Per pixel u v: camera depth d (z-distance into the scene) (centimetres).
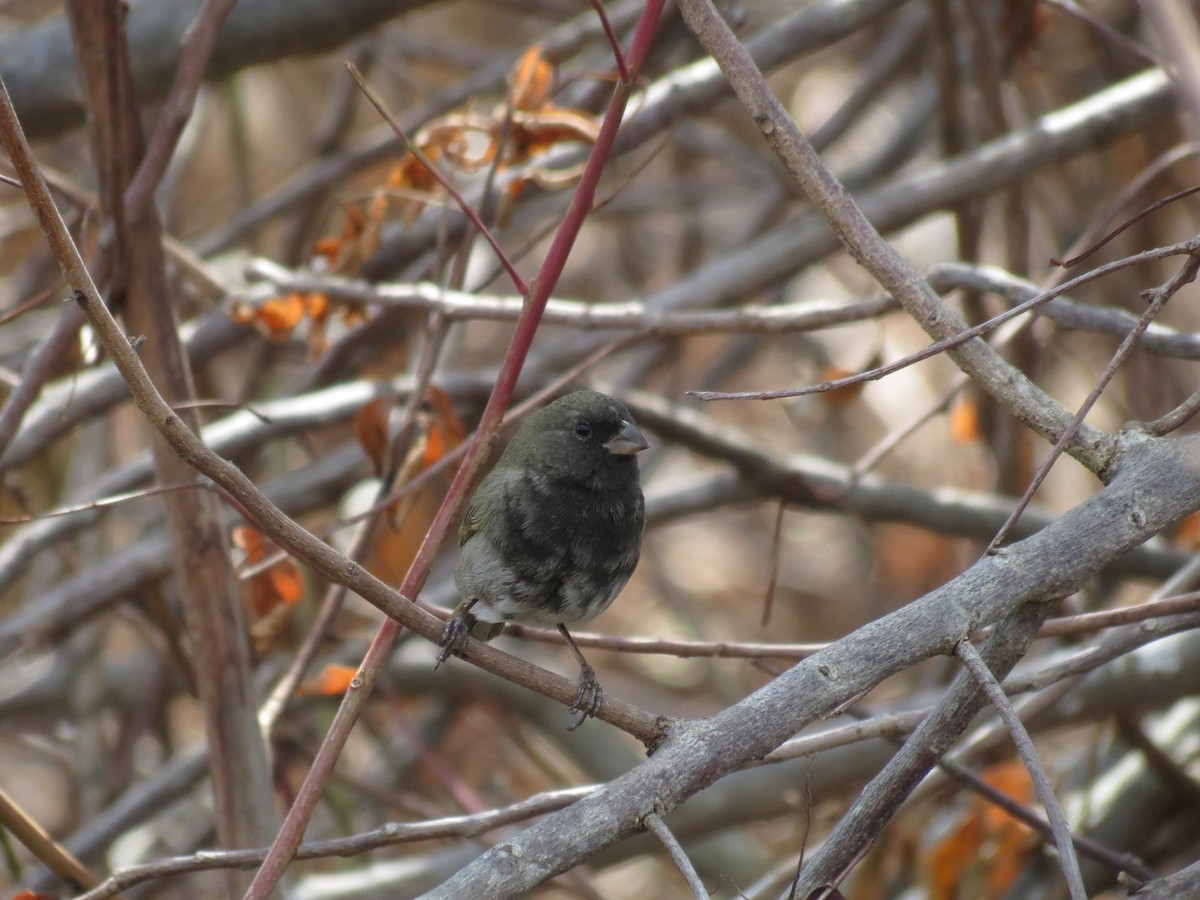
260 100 2036
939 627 541
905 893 1066
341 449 1316
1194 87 344
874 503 1211
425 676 1318
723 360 1598
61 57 1114
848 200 605
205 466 502
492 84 1363
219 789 779
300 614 1160
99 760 1322
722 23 608
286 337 941
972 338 560
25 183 464
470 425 1224
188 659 1062
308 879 1102
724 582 1855
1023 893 1023
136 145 820
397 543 955
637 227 1978
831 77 2012
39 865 1181
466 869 514
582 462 762
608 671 1722
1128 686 1022
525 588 758
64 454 1389
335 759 557
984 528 1211
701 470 1941
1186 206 1471
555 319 856
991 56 1173
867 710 874
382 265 1112
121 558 1087
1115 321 748
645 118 1069
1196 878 533
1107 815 1084
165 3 1109
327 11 1091
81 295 475
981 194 1151
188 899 1246
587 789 675
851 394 1053
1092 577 556
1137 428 587
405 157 926
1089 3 1452
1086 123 1136
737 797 1091
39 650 1170
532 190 1089
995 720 915
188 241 1581
